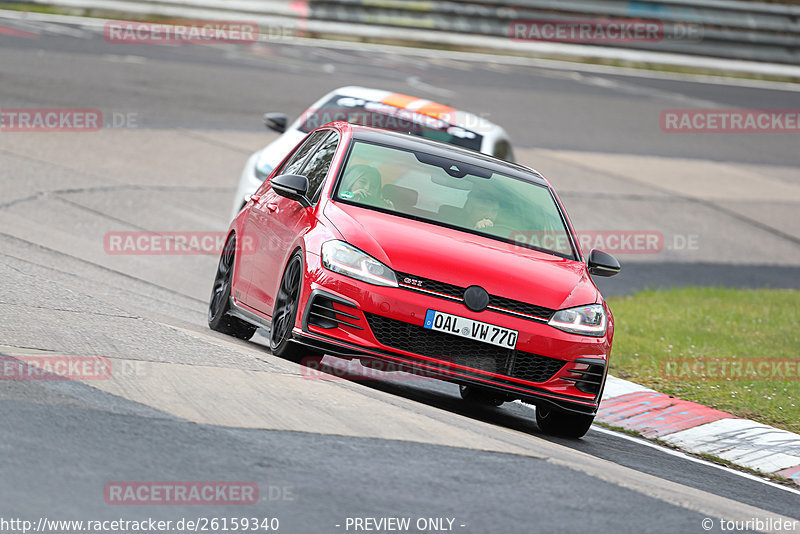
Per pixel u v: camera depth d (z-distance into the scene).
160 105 72.75
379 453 18.09
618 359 37.16
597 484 18.42
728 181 85.69
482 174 28.73
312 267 24.41
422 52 113.75
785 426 31.33
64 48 84.12
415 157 28.52
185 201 54.31
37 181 50.47
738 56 132.25
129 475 15.40
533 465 19.02
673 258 63.25
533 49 122.56
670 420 30.42
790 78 132.50
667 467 24.50
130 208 50.41
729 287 58.22
